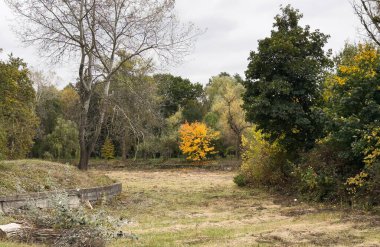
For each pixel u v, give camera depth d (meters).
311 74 18.50
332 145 15.96
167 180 28.95
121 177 32.16
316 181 15.26
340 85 15.55
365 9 17.55
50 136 47.81
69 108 50.22
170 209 14.66
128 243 8.40
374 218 10.98
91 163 47.44
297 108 18.27
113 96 21.08
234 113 42.91
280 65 19.19
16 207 12.30
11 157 28.38
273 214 12.86
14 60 29.05
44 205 12.57
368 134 13.13
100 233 7.84
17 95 29.28
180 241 8.65
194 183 26.06
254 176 21.59
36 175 15.26
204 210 14.31
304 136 19.31
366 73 14.74
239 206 15.21
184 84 60.09
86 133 21.05
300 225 10.36
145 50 20.61
